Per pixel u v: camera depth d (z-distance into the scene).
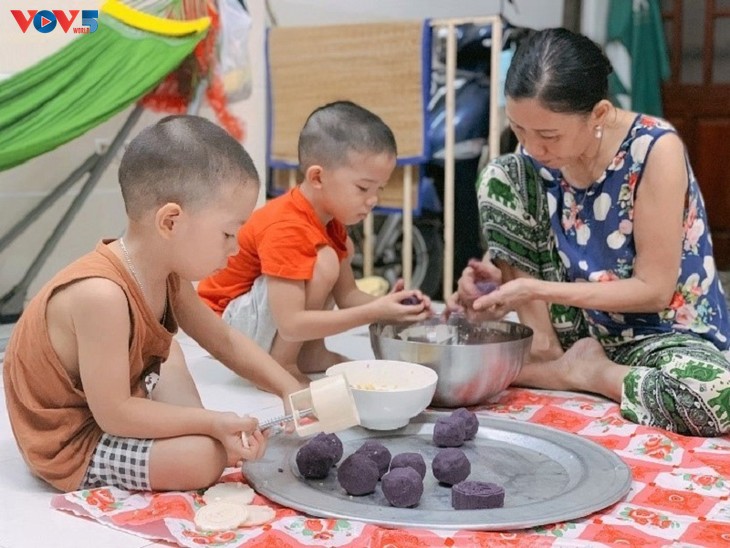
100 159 2.29
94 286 1.10
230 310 1.75
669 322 1.58
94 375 1.11
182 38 2.26
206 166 1.11
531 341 1.59
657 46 3.85
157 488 1.15
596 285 1.52
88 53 2.12
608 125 1.53
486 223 1.72
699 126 4.22
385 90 2.59
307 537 1.01
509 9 3.55
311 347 1.81
